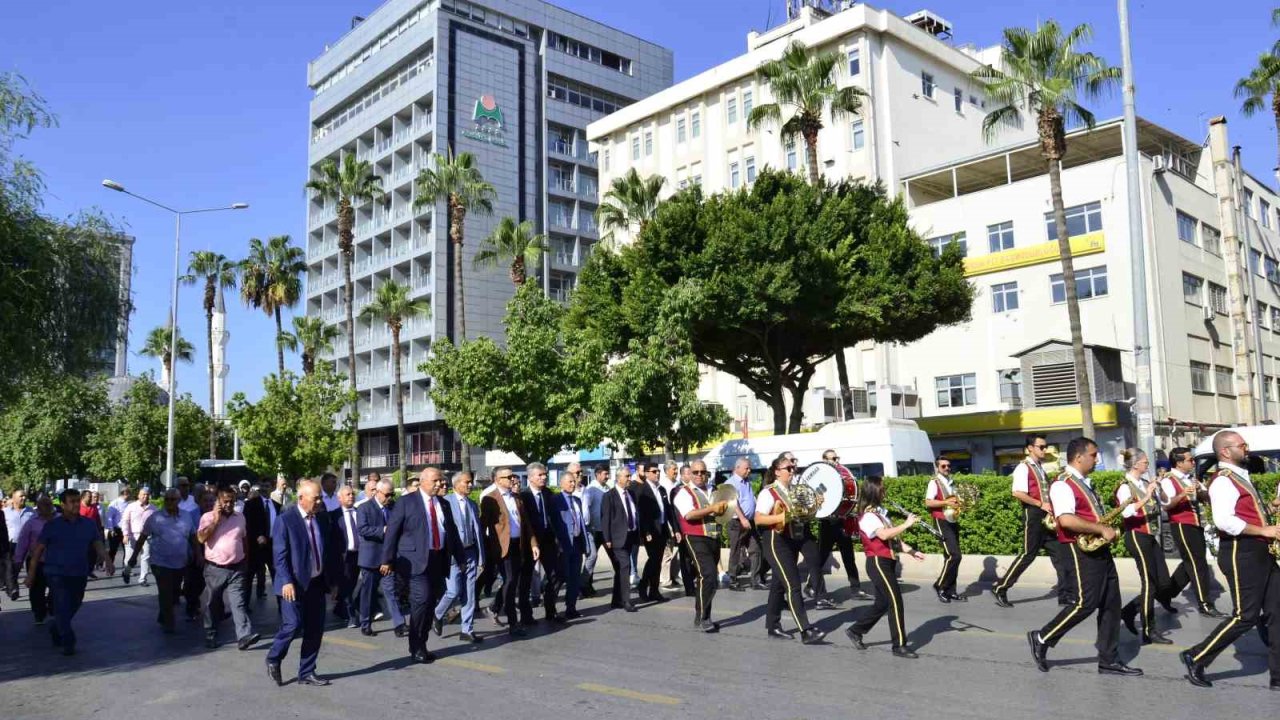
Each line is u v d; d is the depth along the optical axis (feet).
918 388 142.00
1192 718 20.61
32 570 35.22
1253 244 159.33
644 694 24.93
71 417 149.38
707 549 35.63
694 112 187.42
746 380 110.42
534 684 26.71
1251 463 47.44
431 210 226.58
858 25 157.48
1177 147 143.23
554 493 40.29
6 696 27.32
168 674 30.14
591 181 262.06
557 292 246.88
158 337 222.28
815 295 92.99
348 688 27.04
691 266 92.73
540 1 256.93
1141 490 29.89
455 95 235.20
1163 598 33.55
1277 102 99.35
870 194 104.37
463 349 93.66
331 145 267.39
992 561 48.39
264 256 186.09
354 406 138.92
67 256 49.19
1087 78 84.99
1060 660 27.30
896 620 28.71
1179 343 126.11
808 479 35.14
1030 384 122.93
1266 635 23.58
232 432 205.16
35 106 47.29
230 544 35.17
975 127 176.04
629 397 83.82
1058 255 127.95
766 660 28.99
